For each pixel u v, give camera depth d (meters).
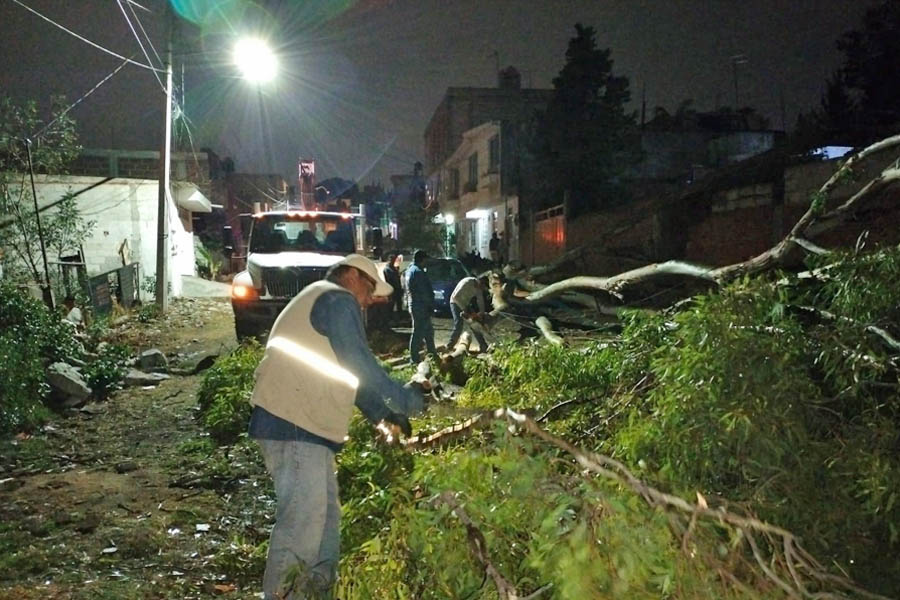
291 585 3.39
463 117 45.31
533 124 29.09
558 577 2.57
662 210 17.17
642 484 2.67
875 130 14.05
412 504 3.46
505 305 11.70
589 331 11.66
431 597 3.13
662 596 2.53
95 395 10.54
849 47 19.02
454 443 4.86
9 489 6.71
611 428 5.34
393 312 16.81
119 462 7.47
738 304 4.43
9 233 16.97
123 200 20.22
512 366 7.40
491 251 30.06
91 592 4.60
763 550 3.13
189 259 26.28
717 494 3.75
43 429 8.88
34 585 4.73
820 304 5.35
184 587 4.69
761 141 29.38
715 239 16.39
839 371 4.34
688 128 33.09
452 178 44.31
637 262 17.14
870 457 3.68
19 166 18.06
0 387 8.62
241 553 5.11
